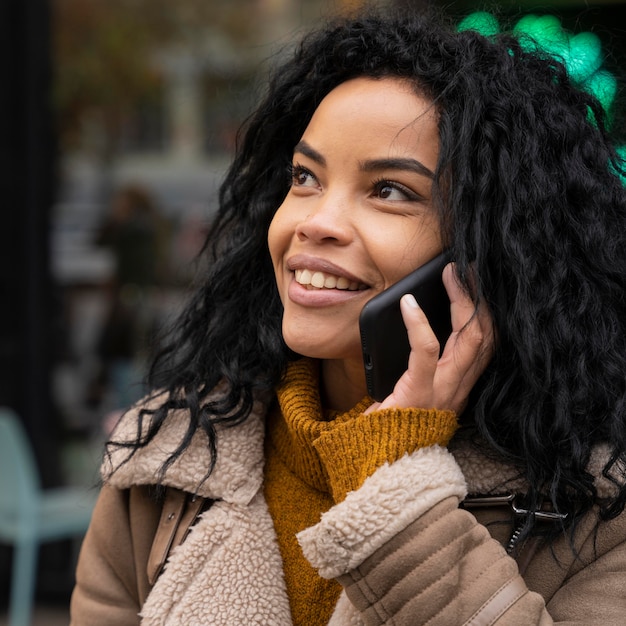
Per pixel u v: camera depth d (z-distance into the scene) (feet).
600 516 3.95
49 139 13.61
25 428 13.76
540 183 4.08
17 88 13.48
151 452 4.53
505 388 4.11
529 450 3.99
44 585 13.94
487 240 4.05
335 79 4.31
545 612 3.77
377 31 4.21
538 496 4.02
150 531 4.65
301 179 4.26
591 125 4.39
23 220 13.65
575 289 4.14
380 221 4.00
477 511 4.13
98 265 13.69
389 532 3.74
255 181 4.86
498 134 4.10
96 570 4.75
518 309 4.02
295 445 4.37
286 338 4.17
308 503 4.42
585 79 4.75
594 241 4.16
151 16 13.20
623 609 3.84
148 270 13.43
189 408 4.50
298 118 4.69
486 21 4.95
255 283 4.78
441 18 4.75
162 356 5.04
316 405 4.43
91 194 13.67
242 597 4.28
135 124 13.43
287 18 12.53
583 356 4.06
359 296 4.08
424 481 3.82
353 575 3.79
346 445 3.97
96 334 13.69
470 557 3.78
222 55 12.94
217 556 4.33
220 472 4.41
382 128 3.97
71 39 13.48
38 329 13.76
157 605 4.33
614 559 3.94
